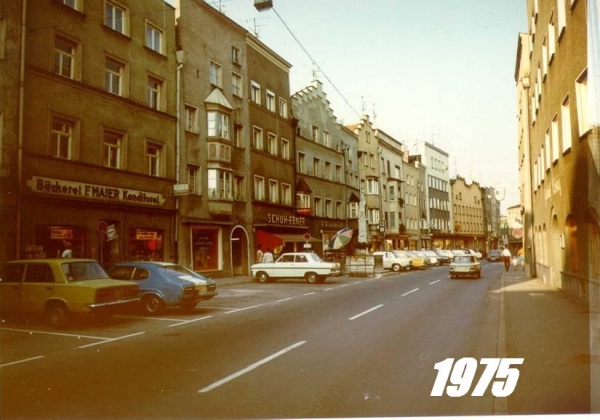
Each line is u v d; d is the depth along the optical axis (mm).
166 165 23734
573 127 12938
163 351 8656
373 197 52094
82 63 19266
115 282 12156
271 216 33406
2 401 5805
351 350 8453
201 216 26078
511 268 41031
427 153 78625
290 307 14984
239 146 30750
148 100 23234
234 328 11117
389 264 37781
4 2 16047
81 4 19438
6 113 15898
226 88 29484
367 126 54125
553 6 15586
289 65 38062
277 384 6395
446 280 26922
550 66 16594
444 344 8883
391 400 5664
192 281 14023
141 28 22781
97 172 19500
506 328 10047
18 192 16016
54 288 11539
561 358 7273
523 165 37281
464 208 96125
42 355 8453
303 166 39656
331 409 5363
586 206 12094
